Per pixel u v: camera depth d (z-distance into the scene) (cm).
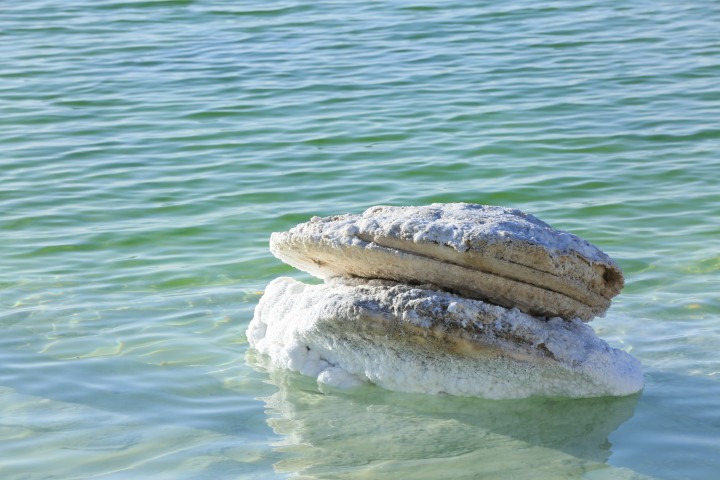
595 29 2250
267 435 714
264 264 1080
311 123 1636
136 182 1375
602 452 685
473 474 655
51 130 1622
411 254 781
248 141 1553
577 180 1346
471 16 2391
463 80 1872
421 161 1439
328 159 1458
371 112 1689
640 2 2512
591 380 762
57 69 1992
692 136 1520
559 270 763
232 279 1041
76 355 848
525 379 767
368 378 802
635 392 772
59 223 1220
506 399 774
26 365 826
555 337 769
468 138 1539
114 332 900
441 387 782
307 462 673
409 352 780
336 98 1778
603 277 790
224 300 980
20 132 1611
